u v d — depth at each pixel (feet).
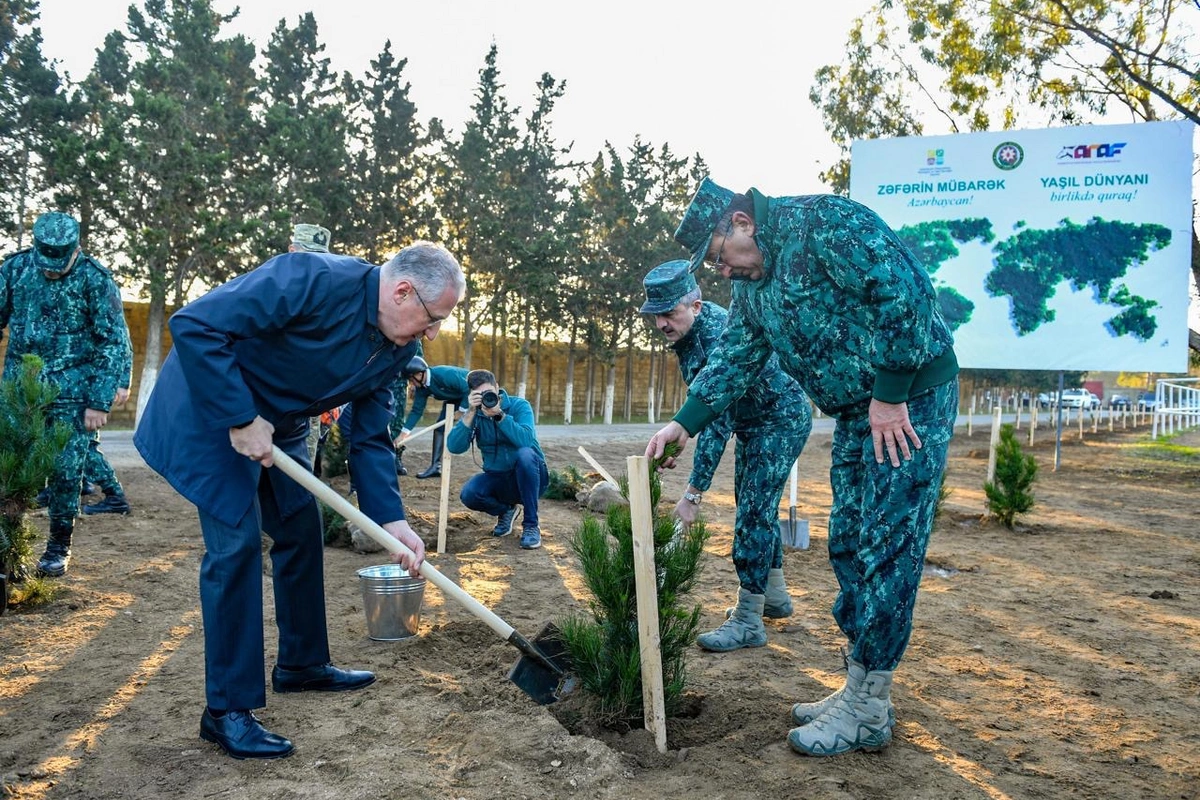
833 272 8.83
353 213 83.51
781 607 14.89
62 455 15.84
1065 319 40.01
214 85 70.79
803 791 8.32
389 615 12.84
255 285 8.98
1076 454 57.06
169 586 15.66
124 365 17.08
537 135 99.60
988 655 13.08
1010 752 9.49
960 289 41.47
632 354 120.26
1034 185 39.96
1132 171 38.65
